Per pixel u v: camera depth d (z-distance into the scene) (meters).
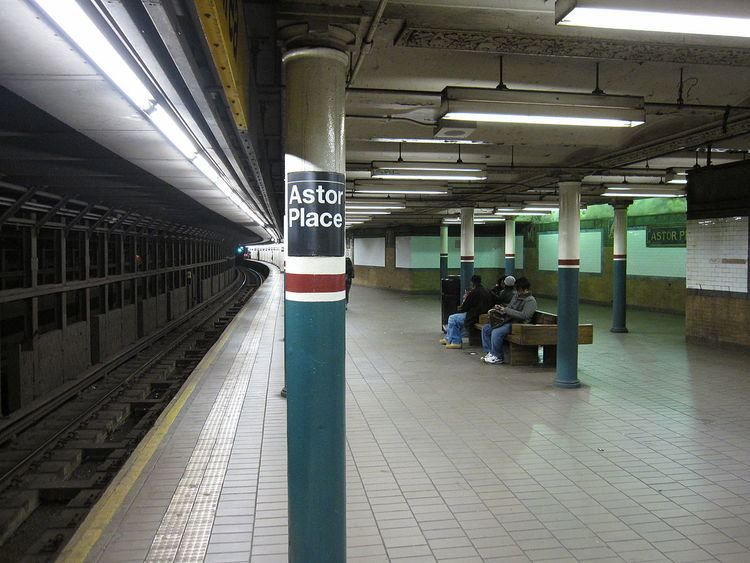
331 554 3.15
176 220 18.22
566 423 6.43
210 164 6.37
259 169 6.59
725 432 6.09
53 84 3.52
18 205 8.24
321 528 3.12
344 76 3.20
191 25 2.97
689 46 4.61
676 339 12.61
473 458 5.33
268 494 4.51
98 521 4.02
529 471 5.00
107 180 8.61
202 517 4.12
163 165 6.55
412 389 8.04
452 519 4.11
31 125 5.52
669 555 3.61
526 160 10.40
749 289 10.48
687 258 11.95
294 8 3.25
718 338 11.26
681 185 12.34
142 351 14.47
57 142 6.27
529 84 6.19
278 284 32.34
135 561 3.53
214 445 5.68
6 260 9.68
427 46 4.69
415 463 5.20
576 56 4.85
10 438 7.35
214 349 11.23
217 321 20.69
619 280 13.71
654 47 4.68
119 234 14.23
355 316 17.48
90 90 3.64
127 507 4.27
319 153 3.08
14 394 8.76
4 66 3.18
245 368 9.48
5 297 8.37
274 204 12.77
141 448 5.55
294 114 3.09
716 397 7.57
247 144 4.77
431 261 27.23
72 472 6.65
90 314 12.51
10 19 2.49
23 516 5.28
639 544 3.74
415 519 4.11
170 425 6.31
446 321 13.22
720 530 3.94
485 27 4.34
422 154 9.86
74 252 12.01
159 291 18.41
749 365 9.68
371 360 10.23
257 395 7.67
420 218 22.94
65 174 7.29
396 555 3.61
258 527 3.97
